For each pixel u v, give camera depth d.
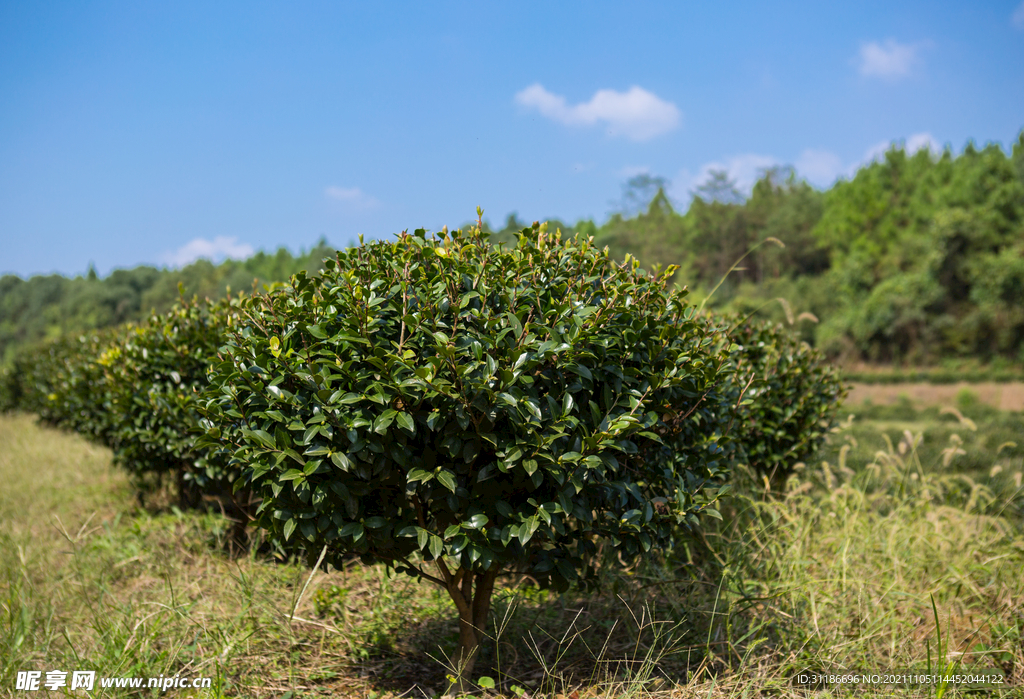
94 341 10.02
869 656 3.49
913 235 44.50
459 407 2.66
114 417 6.02
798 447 5.45
